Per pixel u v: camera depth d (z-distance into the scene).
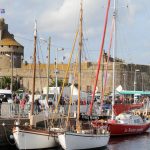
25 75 129.75
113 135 52.94
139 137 54.53
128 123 54.62
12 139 42.31
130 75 123.75
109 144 48.06
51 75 109.75
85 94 65.25
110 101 73.44
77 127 41.91
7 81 119.50
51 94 64.94
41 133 40.09
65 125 44.19
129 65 124.38
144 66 128.38
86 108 59.88
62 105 54.09
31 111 43.19
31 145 39.72
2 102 47.22
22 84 130.00
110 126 51.94
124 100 82.38
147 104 75.69
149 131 58.62
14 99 54.31
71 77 71.25
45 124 42.94
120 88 91.00
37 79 117.69
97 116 53.88
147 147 46.62
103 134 43.38
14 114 46.12
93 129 42.88
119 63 121.88
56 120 46.22
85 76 122.75
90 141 41.47
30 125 40.91
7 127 42.72
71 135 39.62
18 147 39.41
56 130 41.25
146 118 64.31
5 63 153.25
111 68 118.25
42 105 49.53
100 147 43.06
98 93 94.62
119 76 121.19
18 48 159.12
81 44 44.38
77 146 40.25
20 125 39.75
